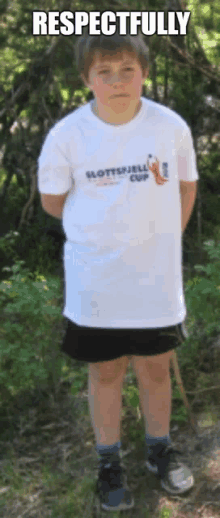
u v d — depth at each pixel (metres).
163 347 1.96
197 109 4.16
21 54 3.79
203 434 2.60
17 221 4.41
